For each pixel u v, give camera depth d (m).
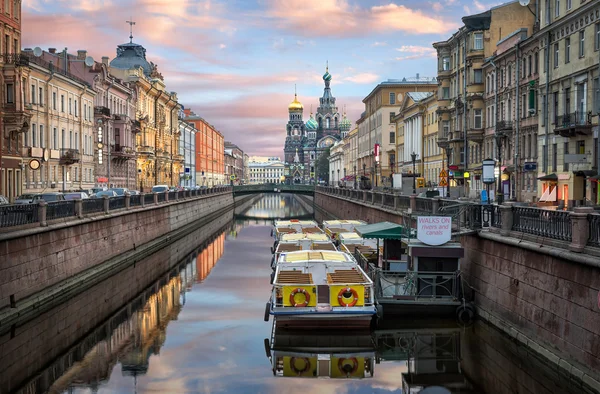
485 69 57.75
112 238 36.81
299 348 21.53
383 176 103.88
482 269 23.22
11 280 22.92
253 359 20.58
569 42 39.25
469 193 60.25
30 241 24.69
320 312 21.55
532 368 18.50
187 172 109.06
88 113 65.06
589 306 15.84
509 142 51.75
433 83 107.00
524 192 48.06
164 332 23.86
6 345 21.06
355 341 21.86
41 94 52.91
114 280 34.09
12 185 47.47
